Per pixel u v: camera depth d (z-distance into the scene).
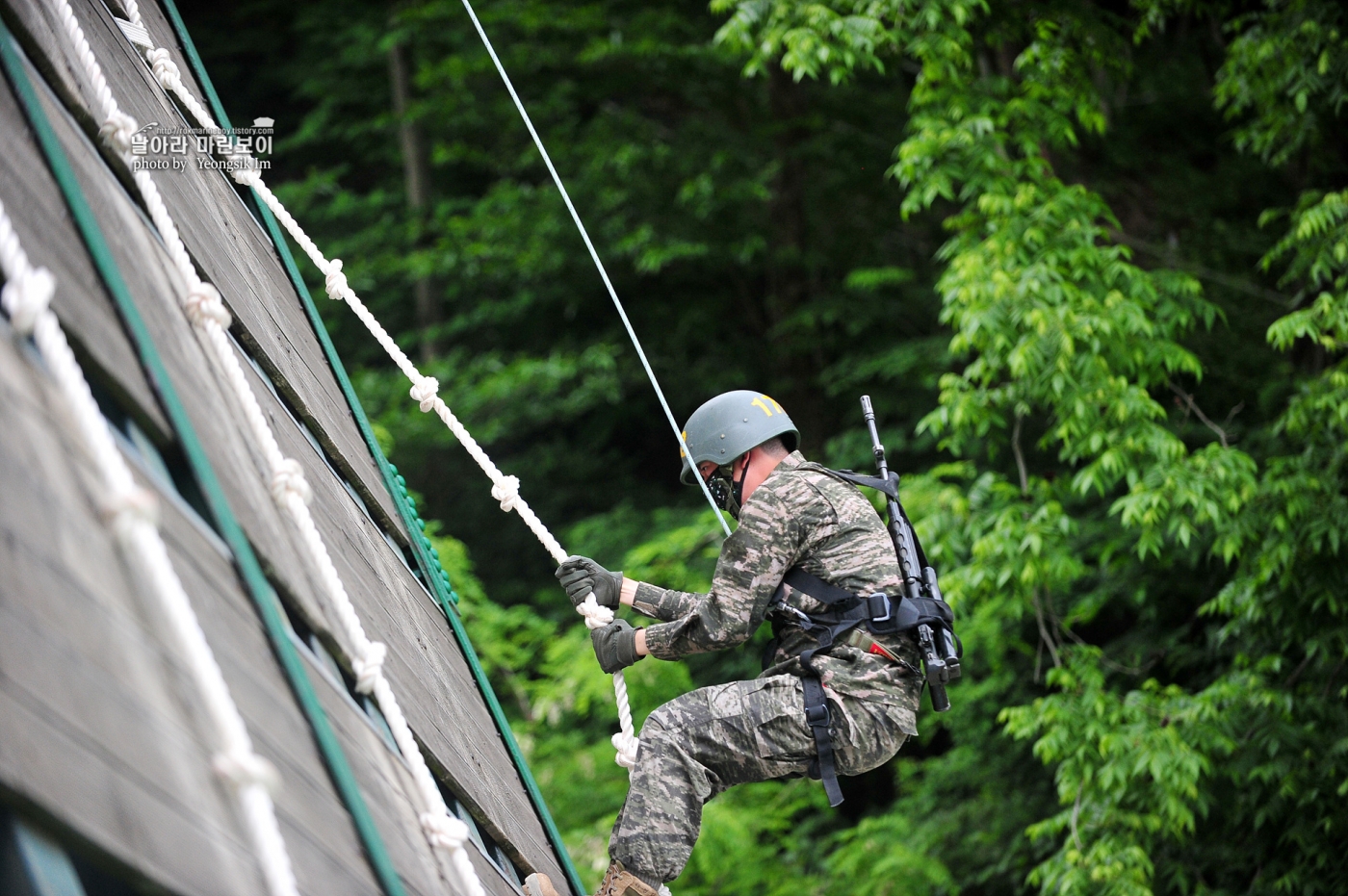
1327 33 30.86
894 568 11.05
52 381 4.80
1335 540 27.67
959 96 32.22
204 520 6.14
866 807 50.62
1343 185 37.34
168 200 8.87
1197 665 38.41
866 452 48.84
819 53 31.00
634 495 61.25
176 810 4.07
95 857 3.63
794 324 52.75
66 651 3.93
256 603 6.04
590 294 60.34
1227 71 33.31
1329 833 29.38
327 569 7.19
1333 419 28.61
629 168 53.78
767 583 11.01
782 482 11.32
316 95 66.75
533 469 60.19
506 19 55.88
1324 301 28.50
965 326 29.61
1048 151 41.59
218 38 69.62
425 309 62.19
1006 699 41.28
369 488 12.11
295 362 11.42
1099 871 27.78
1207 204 45.12
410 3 61.50
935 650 10.69
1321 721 30.06
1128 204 47.88
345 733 6.66
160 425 5.89
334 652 7.26
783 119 53.84
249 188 14.88
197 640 4.62
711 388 58.75
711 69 54.28
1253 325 39.75
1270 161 36.41
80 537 4.38
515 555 59.16
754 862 40.88
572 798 40.09
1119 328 29.22
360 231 64.62
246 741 4.55
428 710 9.07
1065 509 39.19
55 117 6.83
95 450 4.63
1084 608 36.56
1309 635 30.06
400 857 6.38
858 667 10.68
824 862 40.81
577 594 12.16
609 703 42.56
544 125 58.22
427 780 7.28
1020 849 39.22
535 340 63.16
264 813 4.48
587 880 35.78
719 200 52.62
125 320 6.01
